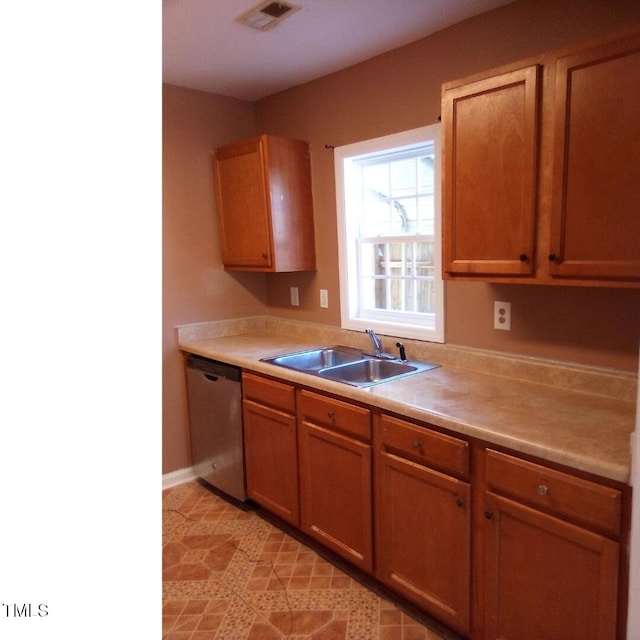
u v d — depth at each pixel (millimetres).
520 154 1757
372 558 2143
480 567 1739
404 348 2594
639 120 1478
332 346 3010
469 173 1919
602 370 1935
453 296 2416
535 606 1588
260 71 2832
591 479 1410
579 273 1649
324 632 1970
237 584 2268
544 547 1542
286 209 2984
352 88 2756
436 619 1991
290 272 3361
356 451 2137
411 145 2549
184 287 3217
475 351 2342
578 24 1893
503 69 1772
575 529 1452
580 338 1994
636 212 1510
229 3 2061
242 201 3074
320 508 2385
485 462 1668
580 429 1607
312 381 2287
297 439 2465
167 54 2572
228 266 3279
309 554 2484
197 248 3246
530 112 1708
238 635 1965
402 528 1991
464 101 1901
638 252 1519
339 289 3025
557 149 1656
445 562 1842
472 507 1732
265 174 2898
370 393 2031
